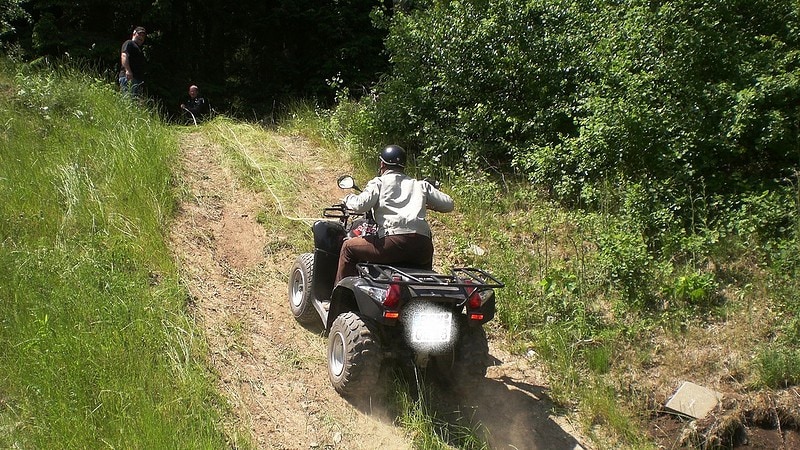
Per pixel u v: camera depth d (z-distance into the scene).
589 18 9.74
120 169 8.12
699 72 8.40
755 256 7.54
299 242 8.02
